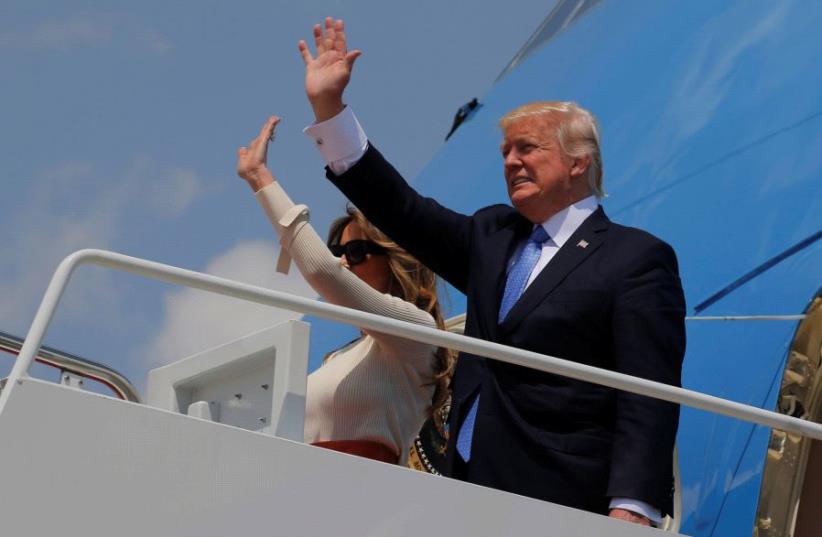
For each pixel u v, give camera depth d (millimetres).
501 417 7926
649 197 16922
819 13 17812
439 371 8883
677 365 7988
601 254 8266
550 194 8477
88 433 6434
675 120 18172
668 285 8156
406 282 8961
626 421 7703
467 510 7023
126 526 6375
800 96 16406
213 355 8242
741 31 18922
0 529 6195
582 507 7715
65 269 6762
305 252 8492
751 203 15320
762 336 13422
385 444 8602
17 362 6457
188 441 6602
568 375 7348
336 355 8945
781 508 11500
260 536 6602
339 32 9023
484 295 8391
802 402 11961
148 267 6895
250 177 8844
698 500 12969
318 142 8727
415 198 8781
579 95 21547
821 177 14844
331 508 6773
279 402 7645
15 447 6309
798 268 13812
